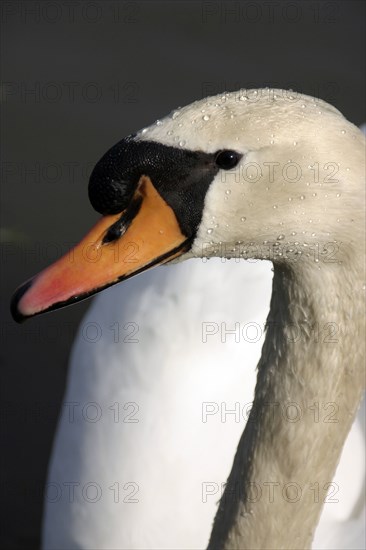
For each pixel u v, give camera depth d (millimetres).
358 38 14156
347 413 5281
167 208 5027
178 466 7672
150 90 13312
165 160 4934
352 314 5023
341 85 13305
